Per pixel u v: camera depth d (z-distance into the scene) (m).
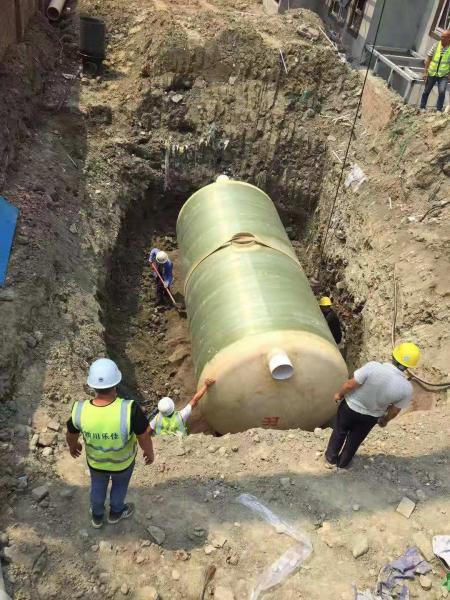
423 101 11.42
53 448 5.77
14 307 6.90
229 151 12.97
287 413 7.28
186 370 9.67
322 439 6.56
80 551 4.91
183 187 12.89
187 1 16.70
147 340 10.23
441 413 7.09
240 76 13.25
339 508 5.66
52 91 11.99
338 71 13.35
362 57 14.21
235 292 7.92
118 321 10.20
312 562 5.17
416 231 9.82
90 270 8.95
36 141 10.45
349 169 12.02
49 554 4.79
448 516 5.70
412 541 5.42
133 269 11.53
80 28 12.77
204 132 12.82
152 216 12.98
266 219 9.64
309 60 13.31
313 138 12.94
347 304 10.81
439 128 10.43
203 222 9.66
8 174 9.13
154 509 5.42
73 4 15.09
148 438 4.41
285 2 16.61
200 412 7.84
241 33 13.35
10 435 5.66
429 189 10.38
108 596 4.68
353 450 5.81
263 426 7.38
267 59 13.21
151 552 5.04
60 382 6.58
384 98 11.98
